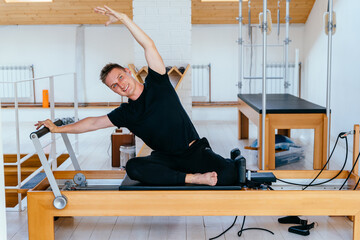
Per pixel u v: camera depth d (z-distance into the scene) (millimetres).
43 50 8234
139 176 2934
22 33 8180
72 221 3592
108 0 7297
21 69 8211
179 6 5605
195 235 3311
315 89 7410
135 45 5617
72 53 8234
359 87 5527
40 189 3184
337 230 3385
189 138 2953
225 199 2873
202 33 8109
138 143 5543
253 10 7559
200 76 8227
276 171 3537
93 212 2895
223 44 8141
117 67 2770
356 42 5594
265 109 4727
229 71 8219
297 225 3455
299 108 4781
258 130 4875
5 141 6637
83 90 8258
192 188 2904
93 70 8281
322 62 6984
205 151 3027
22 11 7676
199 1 7371
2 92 8250
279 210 2889
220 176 2955
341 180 3535
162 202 2877
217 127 7551
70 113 8117
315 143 4766
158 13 5613
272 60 8125
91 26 8148
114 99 8344
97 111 8109
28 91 8250
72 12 7684
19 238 3266
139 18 5621
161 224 3529
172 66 5688
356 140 3520
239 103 6438
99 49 8211
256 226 3463
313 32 7449
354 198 2902
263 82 4609
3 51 8234
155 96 2812
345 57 6008
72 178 3482
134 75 5195
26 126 7758
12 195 5230
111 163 5418
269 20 5395
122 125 2916
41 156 2814
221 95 8312
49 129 2957
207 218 3645
